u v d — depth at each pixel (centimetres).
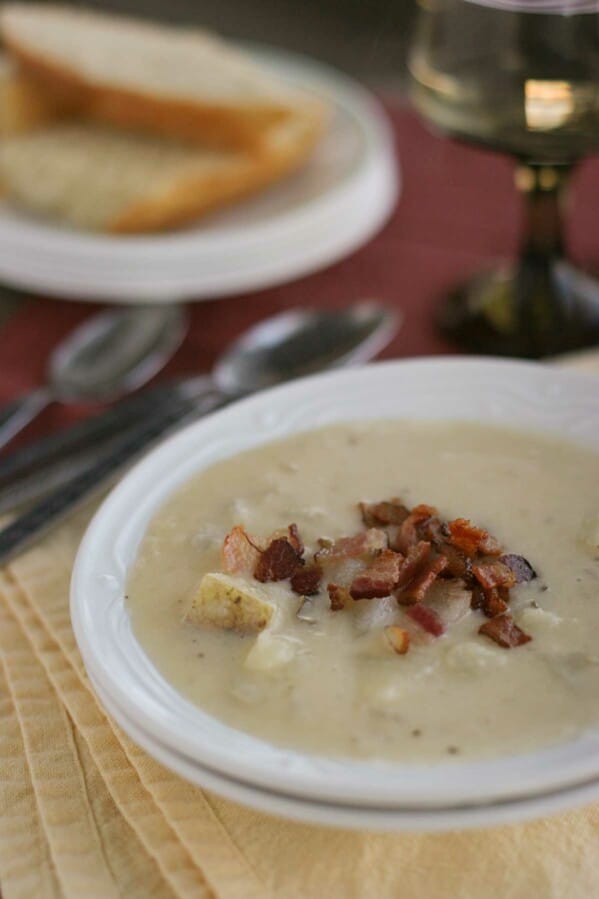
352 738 53
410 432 62
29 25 89
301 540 58
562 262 75
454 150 88
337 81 89
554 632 55
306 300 77
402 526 58
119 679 54
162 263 75
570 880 53
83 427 67
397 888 53
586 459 61
